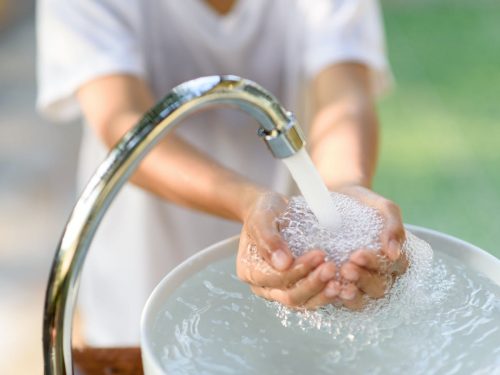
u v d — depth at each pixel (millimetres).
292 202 836
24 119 3676
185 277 825
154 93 1399
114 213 1432
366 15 1332
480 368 692
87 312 1554
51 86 1271
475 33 4535
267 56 1392
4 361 2250
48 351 643
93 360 896
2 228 2875
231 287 821
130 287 1467
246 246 792
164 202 1392
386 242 752
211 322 769
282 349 733
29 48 4418
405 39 4531
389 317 759
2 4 4715
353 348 729
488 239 2779
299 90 1410
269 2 1342
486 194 3039
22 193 3088
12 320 2414
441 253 845
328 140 1090
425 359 708
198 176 988
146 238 1416
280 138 698
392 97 3871
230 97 645
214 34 1347
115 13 1282
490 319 749
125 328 1501
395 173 3211
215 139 1393
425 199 3025
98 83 1222
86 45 1241
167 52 1371
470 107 3730
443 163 3270
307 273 729
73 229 623
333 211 774
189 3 1316
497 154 3311
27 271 2639
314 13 1317
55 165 3281
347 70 1280
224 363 715
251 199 892
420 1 4988
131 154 625
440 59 4254
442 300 777
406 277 773
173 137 1063
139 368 888
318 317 764
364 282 733
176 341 742
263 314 783
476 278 806
